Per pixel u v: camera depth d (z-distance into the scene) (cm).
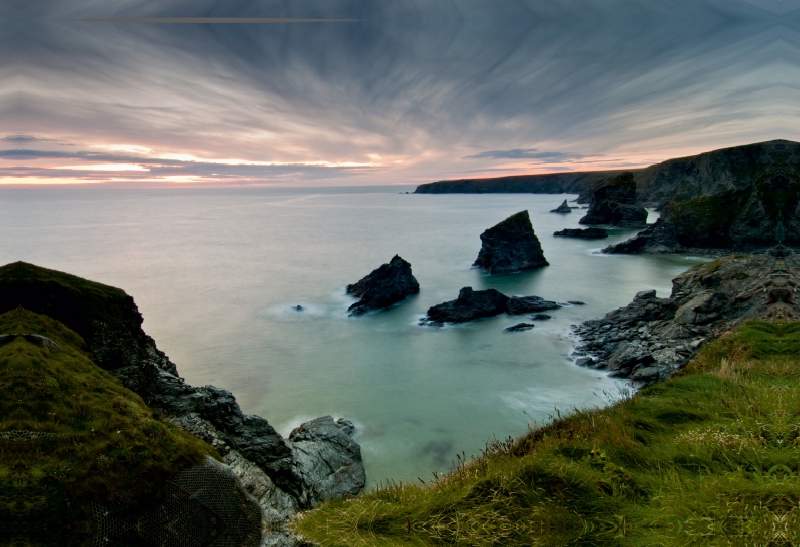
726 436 870
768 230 10775
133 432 1229
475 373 4412
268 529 1145
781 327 2025
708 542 602
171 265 10500
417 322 6197
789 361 1555
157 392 2044
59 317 2047
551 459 887
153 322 6291
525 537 713
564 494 779
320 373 4538
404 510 846
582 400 3734
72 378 1452
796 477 692
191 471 1188
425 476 2795
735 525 619
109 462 1106
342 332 5841
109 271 9806
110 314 2203
